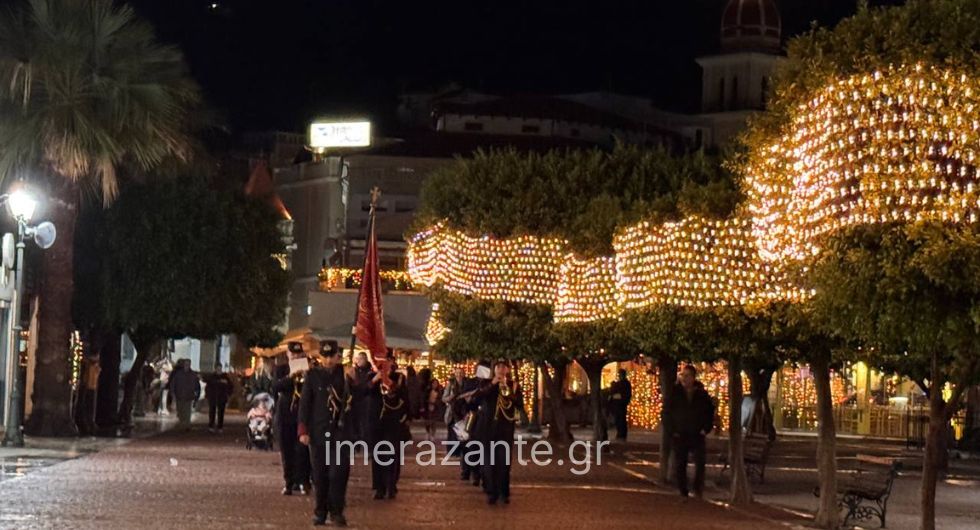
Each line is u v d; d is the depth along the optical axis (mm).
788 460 39375
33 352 39781
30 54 34406
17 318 32875
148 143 35781
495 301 39688
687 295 22984
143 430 43688
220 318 46406
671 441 28891
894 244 14555
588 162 40062
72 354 41250
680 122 86125
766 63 84375
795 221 16812
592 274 32188
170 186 43719
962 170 14281
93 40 35312
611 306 31531
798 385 55719
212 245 44625
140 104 35344
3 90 34469
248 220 48062
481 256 39750
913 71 14586
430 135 78688
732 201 22781
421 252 43750
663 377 29250
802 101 16359
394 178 76625
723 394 51688
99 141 34688
